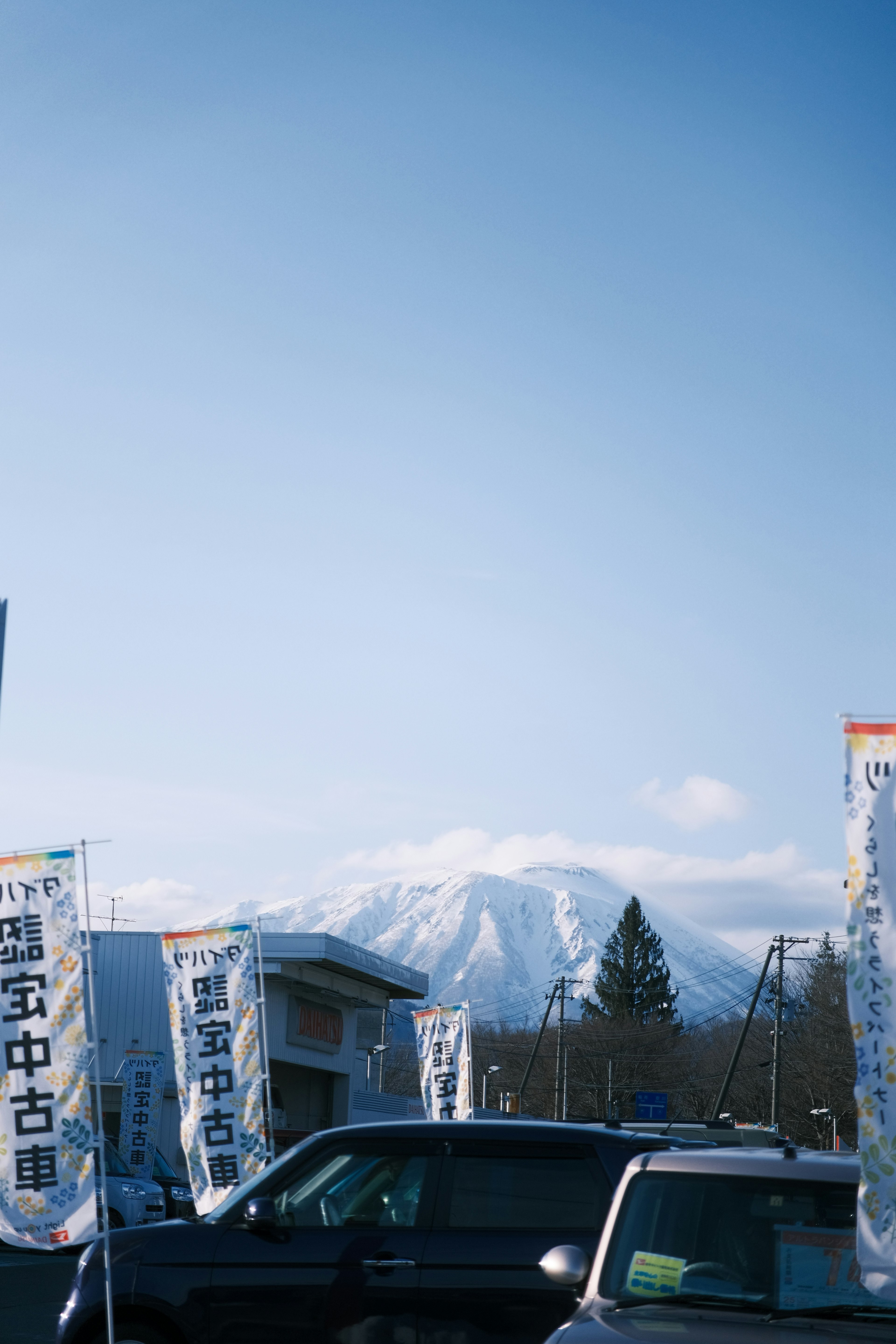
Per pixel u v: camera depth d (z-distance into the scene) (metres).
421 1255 7.59
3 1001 9.32
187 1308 7.82
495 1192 7.74
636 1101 67.88
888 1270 5.52
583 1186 7.65
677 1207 5.91
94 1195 9.07
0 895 9.45
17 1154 9.14
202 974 16.36
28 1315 13.52
